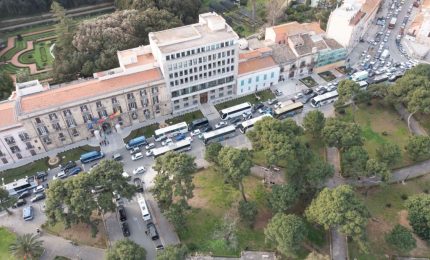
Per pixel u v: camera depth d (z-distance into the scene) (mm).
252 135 133875
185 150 148375
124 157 148000
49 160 146375
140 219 125125
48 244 118375
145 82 149875
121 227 122875
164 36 153875
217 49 152625
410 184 134625
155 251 115750
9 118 138500
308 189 123875
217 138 151250
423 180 136000
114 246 104188
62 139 150250
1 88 169125
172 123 161625
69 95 142750
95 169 116375
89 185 112875
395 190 132500
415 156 137625
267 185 133875
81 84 148125
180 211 114375
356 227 102125
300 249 114812
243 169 115688
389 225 121375
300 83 181625
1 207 120875
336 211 105125
